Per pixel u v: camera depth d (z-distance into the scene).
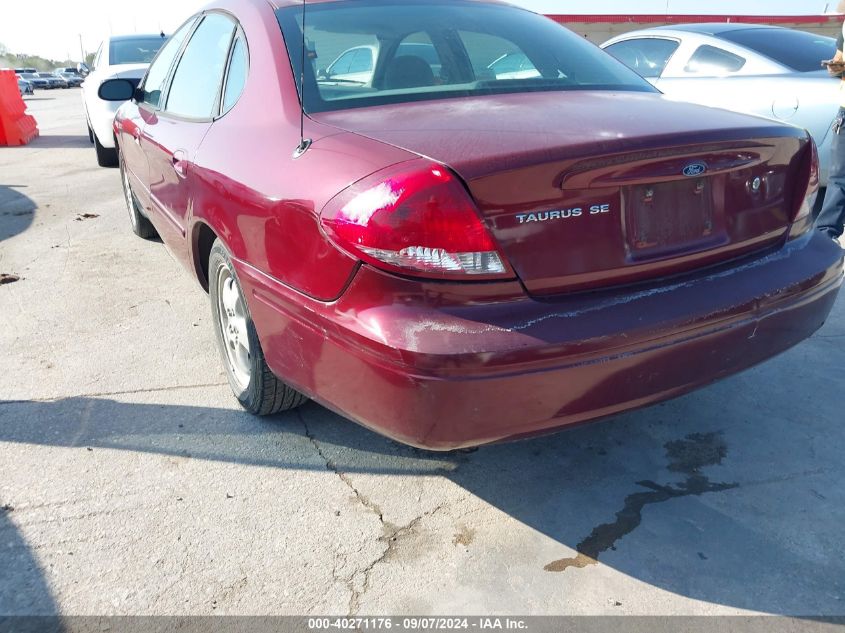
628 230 2.10
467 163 1.88
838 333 3.76
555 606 2.04
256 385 2.78
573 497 2.51
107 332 3.90
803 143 2.48
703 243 2.26
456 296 1.91
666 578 2.14
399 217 1.87
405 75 2.70
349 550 2.27
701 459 2.72
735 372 2.31
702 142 2.12
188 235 3.20
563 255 2.00
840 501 2.46
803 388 3.22
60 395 3.21
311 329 2.15
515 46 3.00
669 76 6.20
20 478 2.62
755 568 2.17
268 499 2.51
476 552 2.25
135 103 4.56
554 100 2.53
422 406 1.90
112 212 6.60
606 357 1.99
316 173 2.14
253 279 2.44
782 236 2.50
